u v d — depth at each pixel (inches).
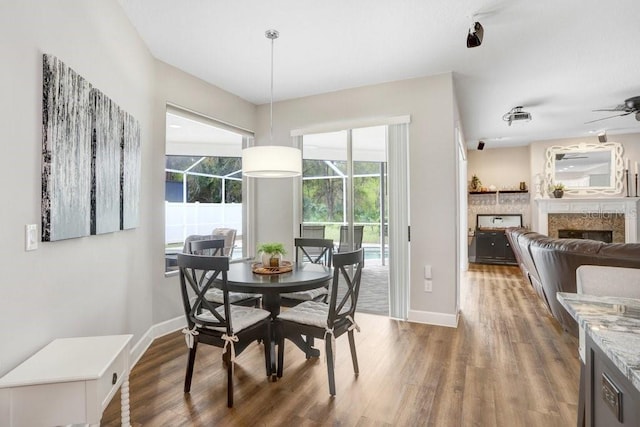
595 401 41.4
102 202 83.1
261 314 97.8
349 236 171.0
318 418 78.1
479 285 216.4
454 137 145.5
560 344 120.6
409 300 149.6
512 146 309.0
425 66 139.8
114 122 90.7
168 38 116.9
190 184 168.6
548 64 138.7
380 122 155.9
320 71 144.5
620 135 265.9
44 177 61.7
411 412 80.5
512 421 77.0
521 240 152.1
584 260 105.8
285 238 180.9
